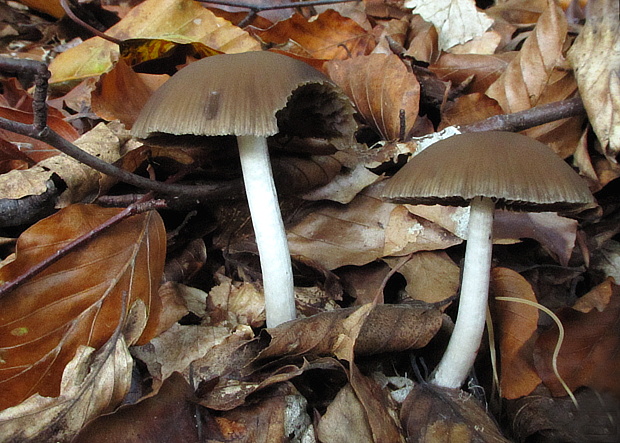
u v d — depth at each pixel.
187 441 0.12
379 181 0.19
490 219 0.13
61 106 0.22
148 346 0.14
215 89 0.12
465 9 0.26
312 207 0.19
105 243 0.14
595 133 0.19
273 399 0.13
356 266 0.18
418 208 0.18
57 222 0.14
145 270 0.14
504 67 0.23
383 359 0.15
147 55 0.21
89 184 0.16
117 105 0.18
